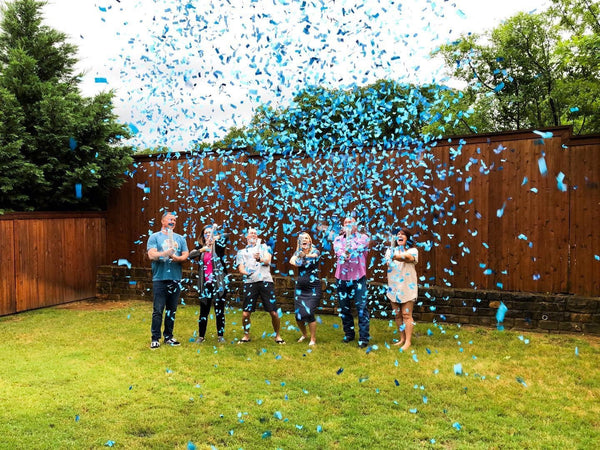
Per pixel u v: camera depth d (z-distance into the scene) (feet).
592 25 38.24
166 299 15.30
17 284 20.76
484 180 17.80
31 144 22.16
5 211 20.62
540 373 12.03
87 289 24.36
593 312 15.81
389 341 15.61
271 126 18.19
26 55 23.09
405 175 17.37
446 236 18.39
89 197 25.04
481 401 10.21
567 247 16.58
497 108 41.39
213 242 15.40
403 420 9.23
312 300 15.02
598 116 35.94
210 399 10.39
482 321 17.42
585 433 8.70
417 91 14.35
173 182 23.31
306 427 8.95
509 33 39.55
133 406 9.96
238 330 17.24
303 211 20.08
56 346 14.94
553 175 16.76
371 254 19.35
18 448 8.07
